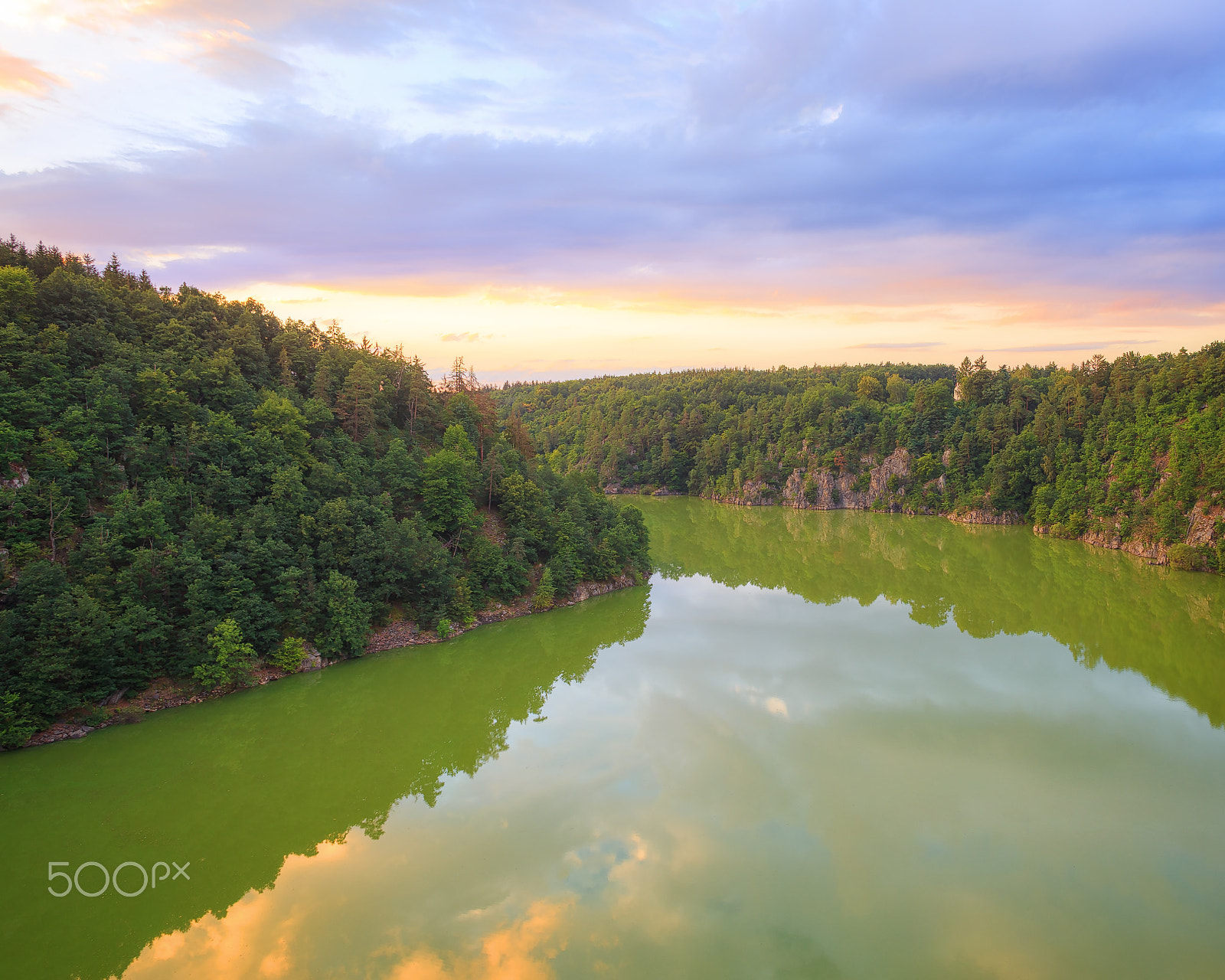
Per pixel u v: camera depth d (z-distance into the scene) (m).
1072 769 44.09
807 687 57.72
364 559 62.16
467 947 29.03
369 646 62.41
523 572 76.62
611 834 37.22
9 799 40.66
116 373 59.78
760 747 47.06
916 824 38.00
